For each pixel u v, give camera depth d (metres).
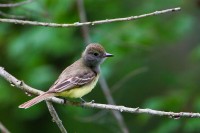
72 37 16.00
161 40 15.98
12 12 14.32
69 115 15.91
